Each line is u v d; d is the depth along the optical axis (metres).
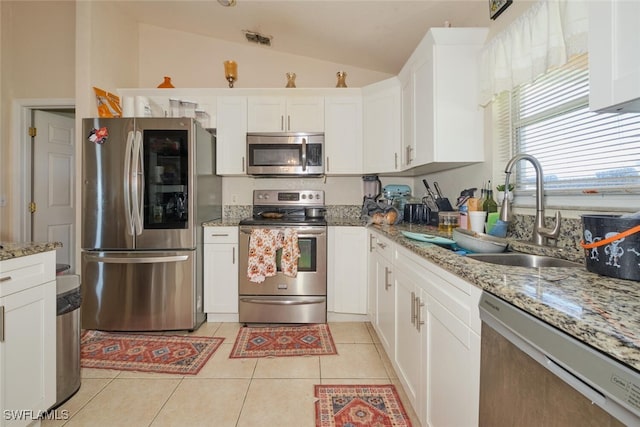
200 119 2.86
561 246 1.34
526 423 0.68
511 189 1.64
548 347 0.61
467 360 0.95
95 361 1.99
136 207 2.32
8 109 2.90
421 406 1.32
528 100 1.69
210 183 2.79
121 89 2.88
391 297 1.84
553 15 1.34
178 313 2.41
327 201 3.22
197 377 1.81
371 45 2.84
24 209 2.94
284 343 2.24
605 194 1.25
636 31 0.73
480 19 1.98
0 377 1.15
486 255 1.33
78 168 2.54
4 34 2.88
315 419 1.47
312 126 2.89
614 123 1.22
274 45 3.20
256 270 2.49
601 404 0.50
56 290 1.49
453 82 1.89
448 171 2.48
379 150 2.72
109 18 2.80
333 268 2.63
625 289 0.76
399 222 2.59
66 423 1.44
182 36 3.34
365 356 2.05
